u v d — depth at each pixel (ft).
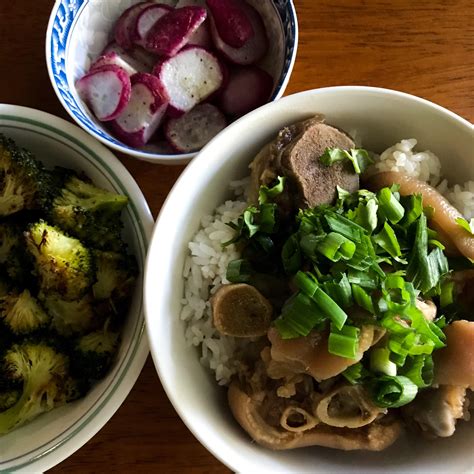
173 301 0.81
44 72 0.99
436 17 1.00
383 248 0.76
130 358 0.81
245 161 0.86
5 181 0.85
